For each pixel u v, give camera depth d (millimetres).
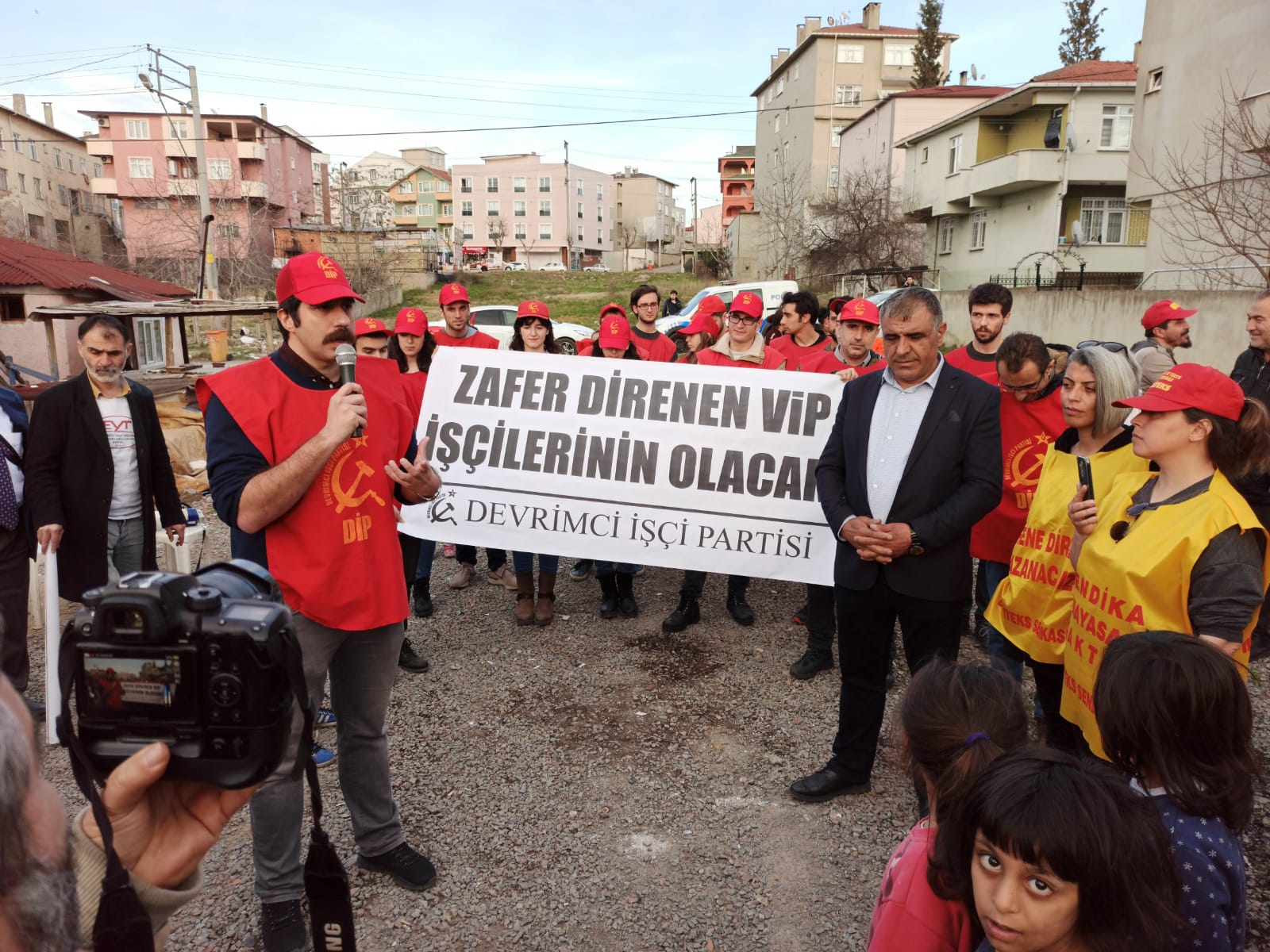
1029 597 3121
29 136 50938
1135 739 1679
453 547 6863
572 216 86062
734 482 4785
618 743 3893
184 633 1101
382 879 2957
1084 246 26172
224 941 2676
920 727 1785
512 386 4996
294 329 2635
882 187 33250
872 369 4965
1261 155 12984
